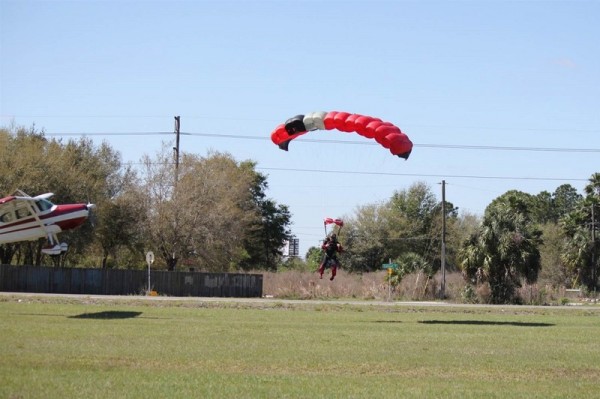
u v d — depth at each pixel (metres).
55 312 36.62
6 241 40.31
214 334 27.47
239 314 38.62
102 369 18.75
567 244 92.12
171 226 75.56
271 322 33.78
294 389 16.67
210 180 78.75
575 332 32.44
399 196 117.12
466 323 36.69
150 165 77.50
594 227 89.75
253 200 111.44
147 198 76.56
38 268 61.16
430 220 113.88
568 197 159.38
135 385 16.67
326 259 36.84
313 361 21.14
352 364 20.84
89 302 44.78
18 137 73.31
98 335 25.95
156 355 21.34
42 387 16.19
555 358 23.08
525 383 18.58
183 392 16.05
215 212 77.00
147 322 31.88
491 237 63.12
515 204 83.44
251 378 18.00
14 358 19.89
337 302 53.91
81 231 70.75
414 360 21.86
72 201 70.00
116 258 84.12
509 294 63.06
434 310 46.50
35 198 39.53
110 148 82.88
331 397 15.94
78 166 76.94
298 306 46.50
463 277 66.81
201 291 65.81
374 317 39.22
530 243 63.78
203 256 76.88
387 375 19.31
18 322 30.20
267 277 70.88
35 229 40.47
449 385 17.88
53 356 20.48
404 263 74.25
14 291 60.09
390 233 107.50
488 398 16.30
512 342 27.39
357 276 77.06
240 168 101.69
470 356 23.03
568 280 96.88
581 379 19.48
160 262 81.38
